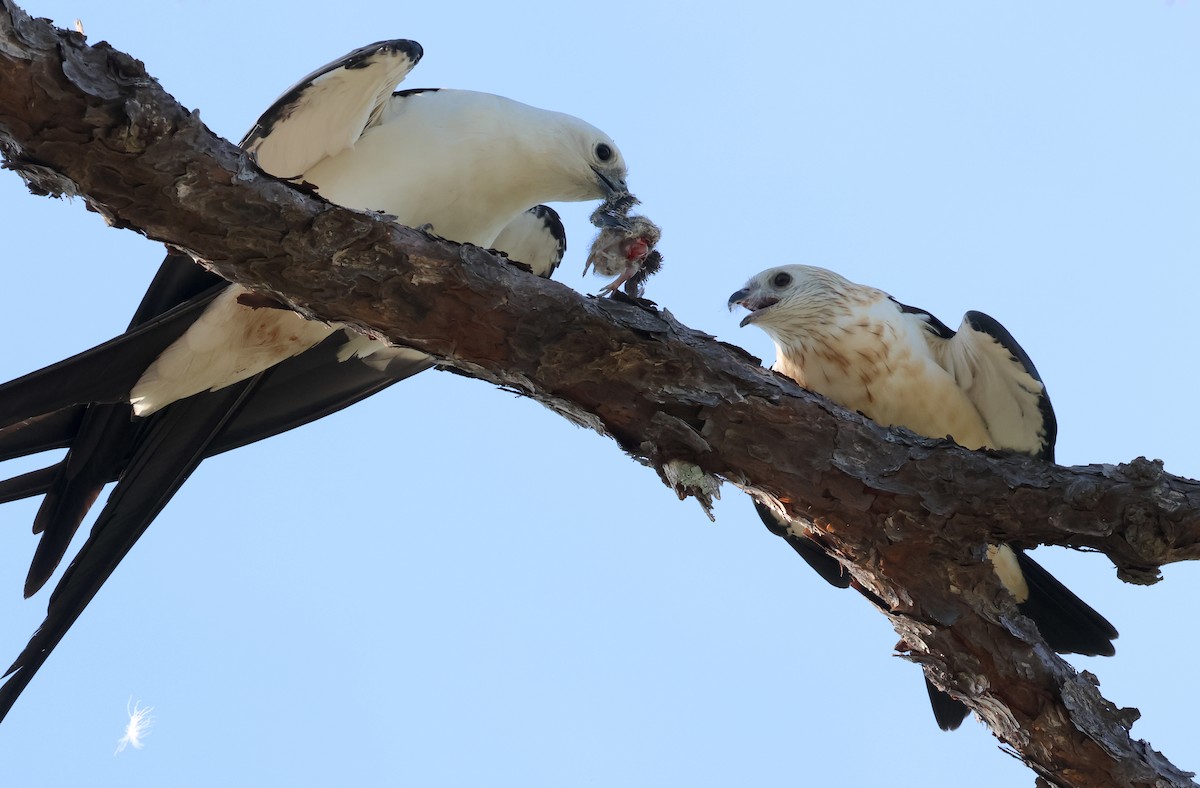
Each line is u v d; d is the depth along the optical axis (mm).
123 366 7641
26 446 7727
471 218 8805
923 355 8922
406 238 6121
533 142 8828
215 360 7969
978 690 6816
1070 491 6504
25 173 5551
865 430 6695
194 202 5703
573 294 6398
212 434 8391
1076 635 8305
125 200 5668
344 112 7934
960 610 6762
